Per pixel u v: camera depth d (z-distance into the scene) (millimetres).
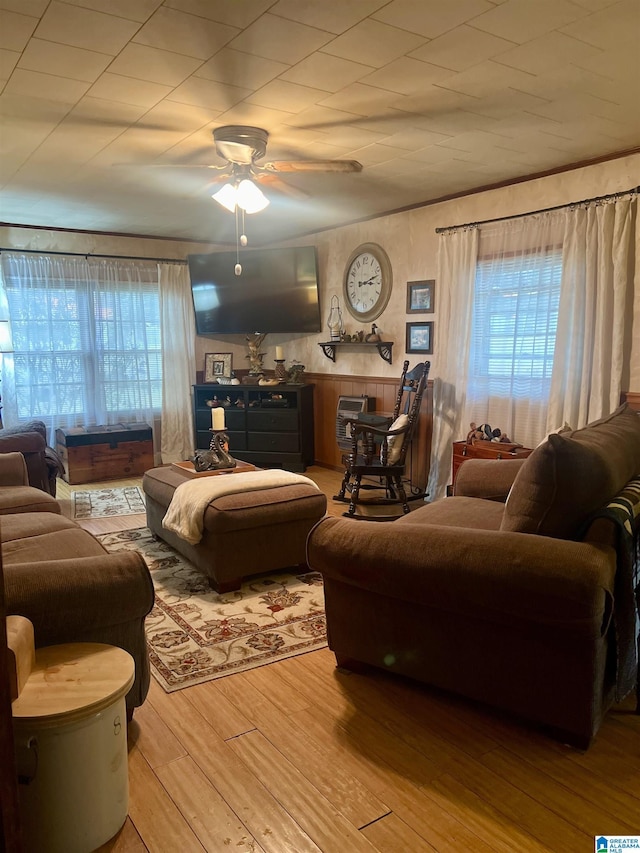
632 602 1892
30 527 2857
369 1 1947
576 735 1915
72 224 5742
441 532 2053
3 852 1241
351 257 5656
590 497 1932
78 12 2000
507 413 4293
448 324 4680
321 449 6355
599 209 3602
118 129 3154
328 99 2764
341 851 1553
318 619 2885
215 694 2268
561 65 2426
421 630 2150
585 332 3715
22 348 5793
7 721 1226
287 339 6781
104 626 1867
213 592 3188
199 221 5609
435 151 3539
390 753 1930
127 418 6406
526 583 1805
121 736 1605
